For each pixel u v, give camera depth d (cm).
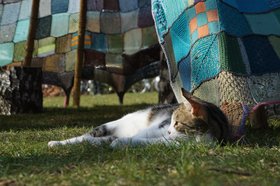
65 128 196
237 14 163
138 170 104
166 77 248
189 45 171
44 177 104
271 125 188
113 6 351
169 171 104
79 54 334
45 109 320
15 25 345
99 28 353
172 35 180
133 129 162
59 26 347
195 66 164
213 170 104
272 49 159
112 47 354
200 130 140
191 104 140
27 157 127
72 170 110
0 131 197
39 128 206
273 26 163
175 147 126
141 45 349
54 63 347
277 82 154
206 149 125
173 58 181
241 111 147
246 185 95
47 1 347
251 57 157
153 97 574
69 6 346
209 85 159
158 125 154
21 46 342
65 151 135
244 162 112
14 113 275
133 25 351
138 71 368
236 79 154
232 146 132
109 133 164
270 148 133
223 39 158
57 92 690
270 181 96
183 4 174
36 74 282
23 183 100
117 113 281
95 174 103
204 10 165
